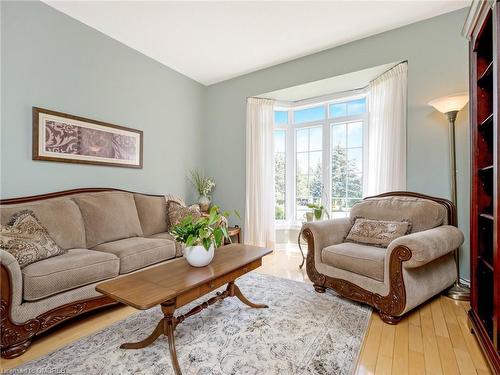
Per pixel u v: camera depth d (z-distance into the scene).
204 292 1.66
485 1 1.50
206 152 4.55
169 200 3.53
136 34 3.08
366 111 3.79
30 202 2.36
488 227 1.75
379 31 3.04
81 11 2.67
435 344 1.69
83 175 2.88
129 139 3.34
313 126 4.26
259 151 4.07
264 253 2.19
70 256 2.01
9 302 1.56
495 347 1.37
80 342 1.72
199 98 4.46
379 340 1.74
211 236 1.91
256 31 3.02
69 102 2.75
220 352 1.61
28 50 2.44
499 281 1.36
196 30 3.00
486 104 1.75
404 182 2.96
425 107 2.82
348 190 3.94
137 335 1.80
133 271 2.33
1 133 2.28
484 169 1.70
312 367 1.48
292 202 4.43
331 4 2.58
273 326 1.90
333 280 2.35
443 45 2.74
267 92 3.96
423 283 2.02
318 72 3.50
